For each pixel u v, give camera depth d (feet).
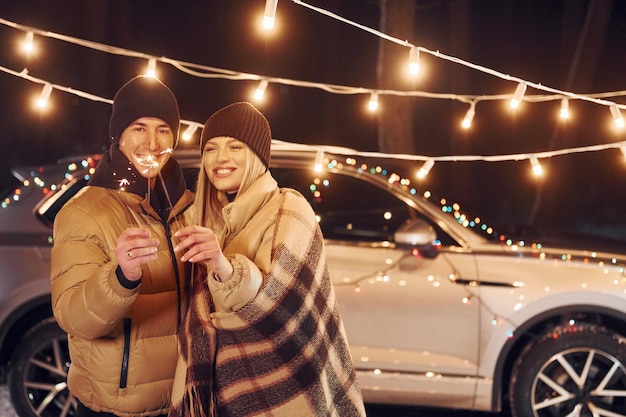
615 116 12.12
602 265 16.69
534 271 16.63
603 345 16.48
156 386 8.76
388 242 16.99
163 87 9.25
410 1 28.66
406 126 29.25
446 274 16.62
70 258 8.45
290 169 17.58
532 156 12.59
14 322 16.93
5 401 18.79
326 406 8.59
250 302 7.91
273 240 8.39
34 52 12.46
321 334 8.50
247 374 8.25
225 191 9.05
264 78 13.50
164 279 8.87
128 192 9.00
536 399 16.92
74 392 8.83
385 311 16.57
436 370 16.51
